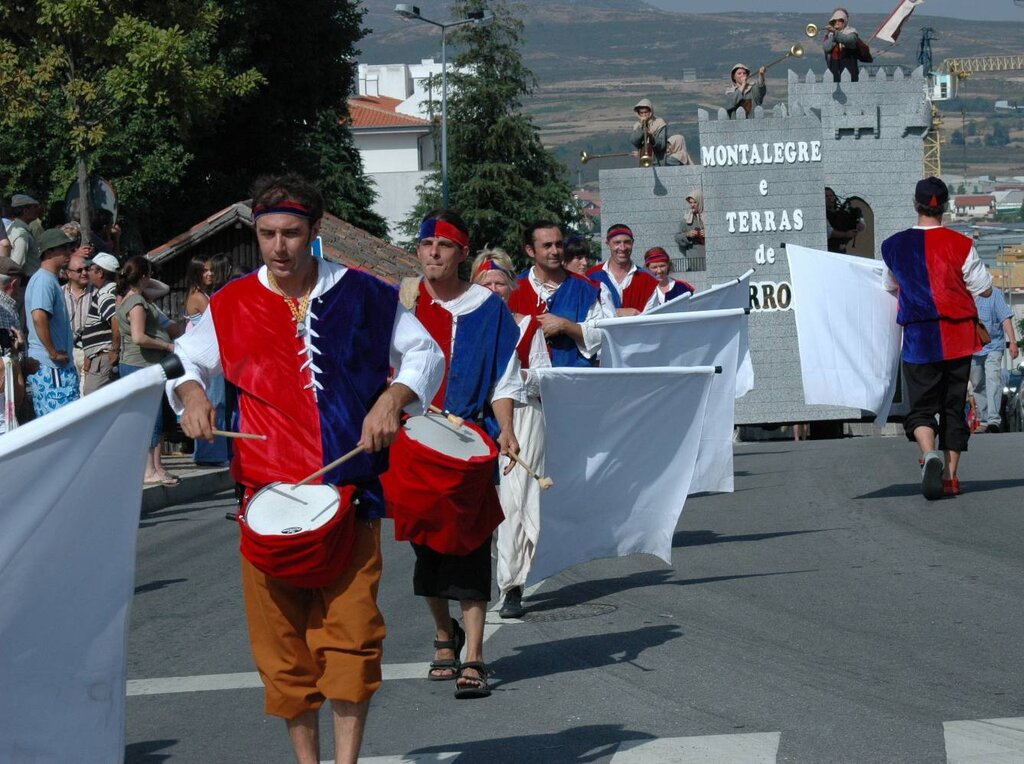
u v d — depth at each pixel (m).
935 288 11.33
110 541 4.11
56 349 12.36
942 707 5.84
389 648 7.34
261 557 4.41
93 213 18.36
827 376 12.01
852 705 5.91
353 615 4.54
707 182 23.22
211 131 32.78
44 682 4.03
